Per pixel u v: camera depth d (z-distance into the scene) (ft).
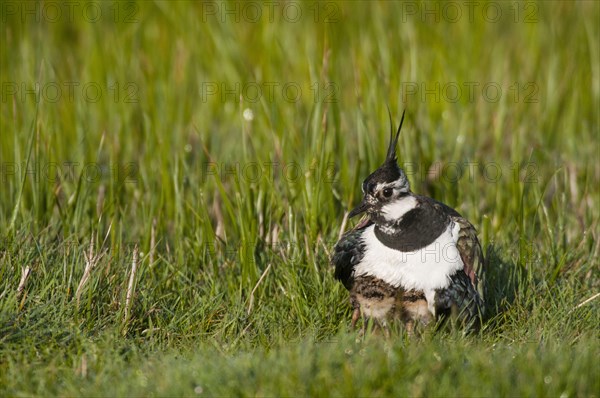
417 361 25.79
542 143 45.91
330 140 40.19
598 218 39.73
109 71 49.96
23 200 38.34
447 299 30.58
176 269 34.45
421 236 30.50
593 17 56.34
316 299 33.27
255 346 29.66
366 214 33.14
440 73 50.06
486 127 47.70
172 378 25.53
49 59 49.49
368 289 31.22
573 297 33.24
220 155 44.04
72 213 37.47
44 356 27.48
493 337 31.14
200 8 56.13
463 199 40.91
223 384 25.07
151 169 40.73
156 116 44.73
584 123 47.01
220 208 40.60
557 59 51.31
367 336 28.17
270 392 24.44
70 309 29.78
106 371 26.58
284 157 40.34
